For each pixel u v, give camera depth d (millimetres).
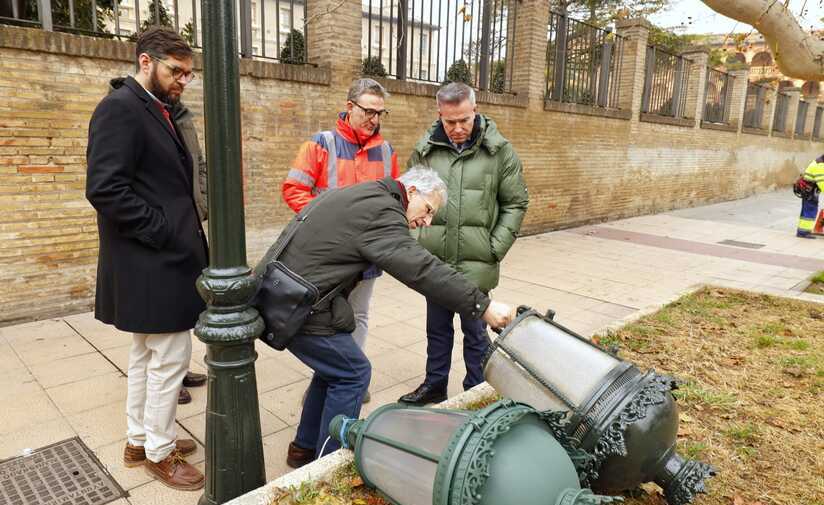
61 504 2555
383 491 2137
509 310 2453
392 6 7336
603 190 12117
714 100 17031
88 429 3184
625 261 8445
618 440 2121
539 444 1785
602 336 4379
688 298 5598
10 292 4758
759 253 9414
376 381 3969
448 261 3369
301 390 3758
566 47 10516
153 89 2479
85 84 4863
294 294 2283
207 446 2324
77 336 4578
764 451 2930
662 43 19141
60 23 5383
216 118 2053
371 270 3266
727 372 3865
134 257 2445
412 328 5082
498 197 3449
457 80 8398
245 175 6121
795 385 3688
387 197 2379
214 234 2146
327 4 6453
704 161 16250
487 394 3158
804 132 24281
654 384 2229
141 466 2852
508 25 9688
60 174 4863
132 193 2365
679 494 2193
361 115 3271
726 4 4074
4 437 3080
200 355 4320
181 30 6336
